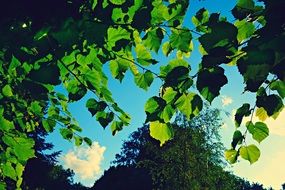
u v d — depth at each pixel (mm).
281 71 1392
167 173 23922
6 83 3029
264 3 1456
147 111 2184
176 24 2357
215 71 1576
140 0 2131
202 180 23797
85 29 1874
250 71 1364
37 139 27688
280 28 1349
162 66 2320
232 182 24812
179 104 2145
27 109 3656
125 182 44375
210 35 1438
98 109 2910
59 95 3719
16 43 1902
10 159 3723
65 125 3877
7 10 1857
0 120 3387
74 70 2656
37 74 1871
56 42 1840
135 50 2523
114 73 2639
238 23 1852
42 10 1871
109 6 2127
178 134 24328
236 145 2258
